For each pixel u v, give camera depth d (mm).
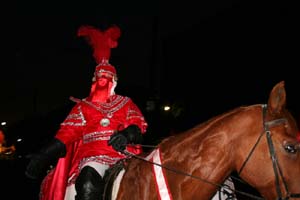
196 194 3393
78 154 4277
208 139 3385
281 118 3174
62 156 4094
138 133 3887
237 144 3262
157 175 3521
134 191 3627
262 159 3133
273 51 16672
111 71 4441
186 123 20516
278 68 16297
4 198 15117
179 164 3484
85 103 4281
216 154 3332
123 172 3842
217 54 19797
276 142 3113
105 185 3881
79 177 3916
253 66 17531
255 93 17188
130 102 4426
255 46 17578
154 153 3666
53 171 4469
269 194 3133
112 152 4102
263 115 3234
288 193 3045
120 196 3691
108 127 4172
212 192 3383
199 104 20438
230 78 18734
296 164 3061
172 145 3592
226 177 3377
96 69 4457
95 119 4199
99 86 4367
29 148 32719
